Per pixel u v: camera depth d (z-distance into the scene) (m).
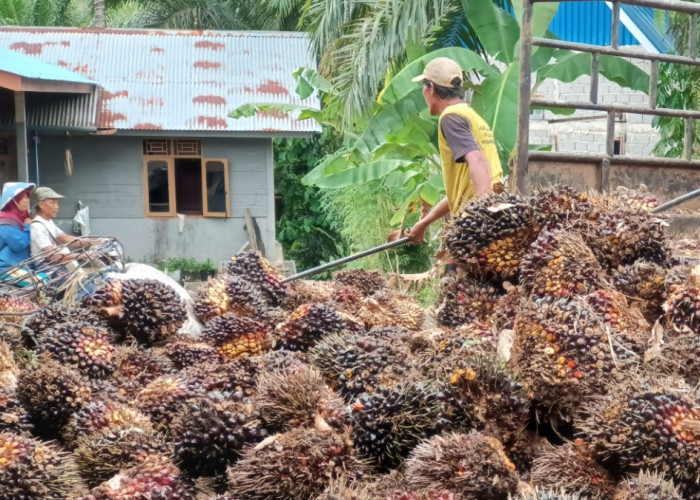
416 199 11.09
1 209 7.89
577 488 2.70
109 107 16.38
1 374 3.86
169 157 16.75
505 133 9.80
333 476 2.82
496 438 2.88
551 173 6.31
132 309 4.67
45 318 4.41
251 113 13.26
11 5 25.97
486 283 4.21
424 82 5.58
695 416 2.68
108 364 4.03
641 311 3.65
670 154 10.88
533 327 3.13
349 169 11.80
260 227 16.97
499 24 10.41
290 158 20.53
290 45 18.64
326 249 20.80
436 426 2.93
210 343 4.48
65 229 16.34
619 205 4.16
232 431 3.04
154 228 16.81
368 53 10.81
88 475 3.16
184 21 26.61
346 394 3.36
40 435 3.60
